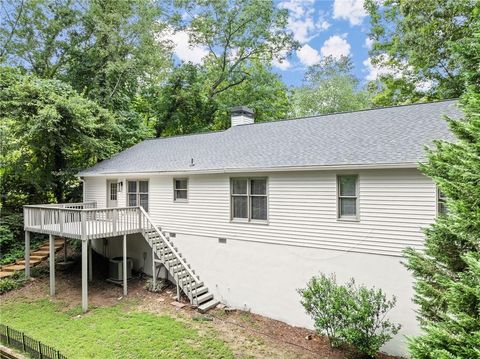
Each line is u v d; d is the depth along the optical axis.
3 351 7.46
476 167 3.82
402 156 7.32
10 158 14.89
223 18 24.52
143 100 23.98
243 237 9.99
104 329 8.55
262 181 9.68
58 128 14.28
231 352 7.47
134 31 18.86
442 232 5.04
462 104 4.85
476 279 3.86
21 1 17.72
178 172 10.96
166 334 8.28
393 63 20.03
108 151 16.44
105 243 14.88
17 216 15.41
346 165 7.78
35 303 10.34
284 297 9.16
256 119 25.28
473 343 3.37
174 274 10.62
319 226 8.58
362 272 7.94
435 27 16.25
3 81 14.19
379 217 7.71
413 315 7.23
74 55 18.86
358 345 6.78
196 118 25.52
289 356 7.30
